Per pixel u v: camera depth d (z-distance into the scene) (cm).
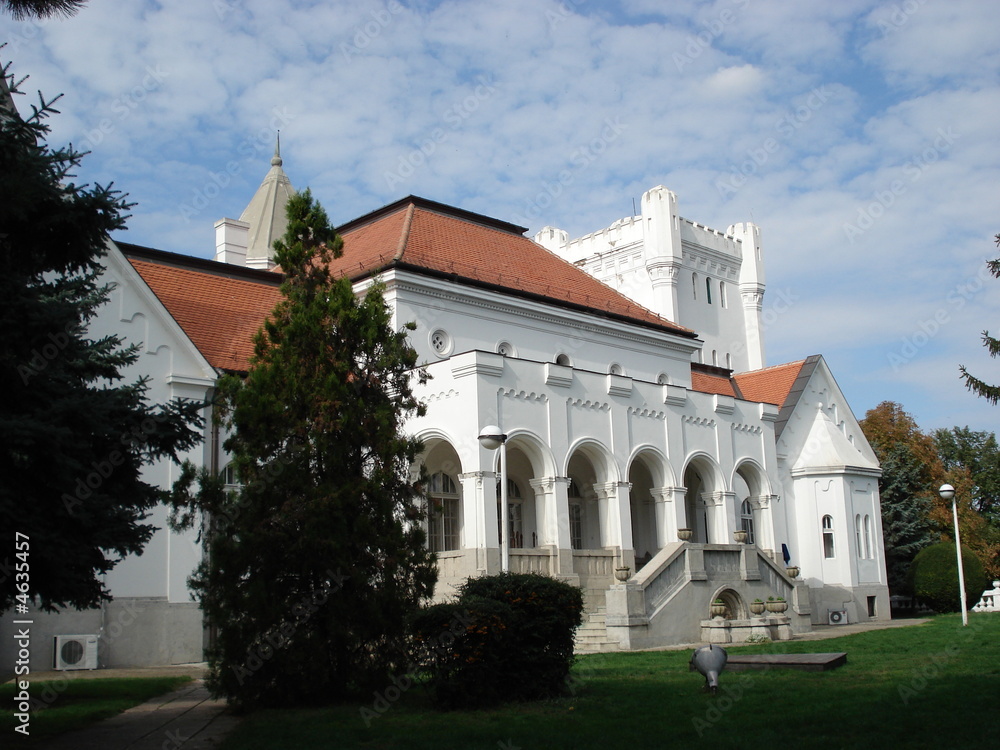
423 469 1719
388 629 1566
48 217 1223
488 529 2811
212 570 1562
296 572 1577
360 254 3434
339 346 1703
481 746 1174
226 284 3244
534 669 1539
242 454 1628
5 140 1155
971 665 1852
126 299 2580
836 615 4000
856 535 4222
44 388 1238
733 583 2947
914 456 5153
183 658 2466
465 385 2900
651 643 2606
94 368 1429
